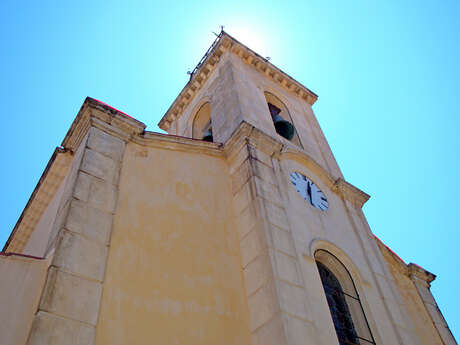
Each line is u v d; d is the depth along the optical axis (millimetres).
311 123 17922
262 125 14320
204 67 17953
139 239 8773
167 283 8430
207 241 9688
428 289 14750
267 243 9422
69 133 10734
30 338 6199
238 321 8594
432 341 12859
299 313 8492
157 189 10023
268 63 18297
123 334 7227
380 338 10211
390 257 14594
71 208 8164
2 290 7086
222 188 11242
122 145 10312
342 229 12531
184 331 7898
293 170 12758
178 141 11453
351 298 11023
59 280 7051
